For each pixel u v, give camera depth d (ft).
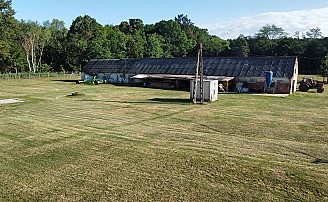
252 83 106.93
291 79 99.81
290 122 50.42
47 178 26.61
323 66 165.27
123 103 73.61
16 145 36.60
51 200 22.59
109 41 229.66
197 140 38.70
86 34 249.75
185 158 31.55
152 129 45.19
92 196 23.21
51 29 279.28
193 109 64.28
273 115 57.26
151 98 83.92
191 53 291.17
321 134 41.86
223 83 107.65
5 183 25.57
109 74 146.10
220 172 27.63
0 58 200.13
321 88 103.71
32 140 38.88
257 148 34.94
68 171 28.22
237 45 279.69
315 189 23.97
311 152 33.24
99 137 40.29
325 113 59.77
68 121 51.31
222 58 123.95
